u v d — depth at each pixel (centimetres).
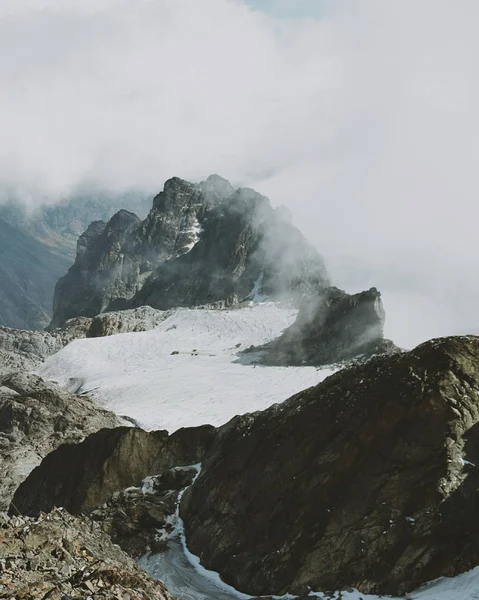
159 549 5109
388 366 4859
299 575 4162
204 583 4578
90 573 2584
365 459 4481
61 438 10031
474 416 4344
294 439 4984
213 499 5206
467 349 4606
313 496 4531
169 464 6494
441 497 4003
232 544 4750
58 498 6638
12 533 2742
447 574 3759
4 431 10331
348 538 4131
